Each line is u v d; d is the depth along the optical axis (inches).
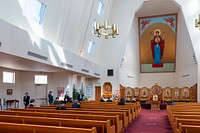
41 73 569.3
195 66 654.5
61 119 178.2
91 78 739.4
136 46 864.9
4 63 392.5
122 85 745.6
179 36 796.6
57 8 424.8
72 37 512.4
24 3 341.4
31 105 391.2
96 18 622.8
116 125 218.4
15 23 325.7
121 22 722.8
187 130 156.7
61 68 462.0
